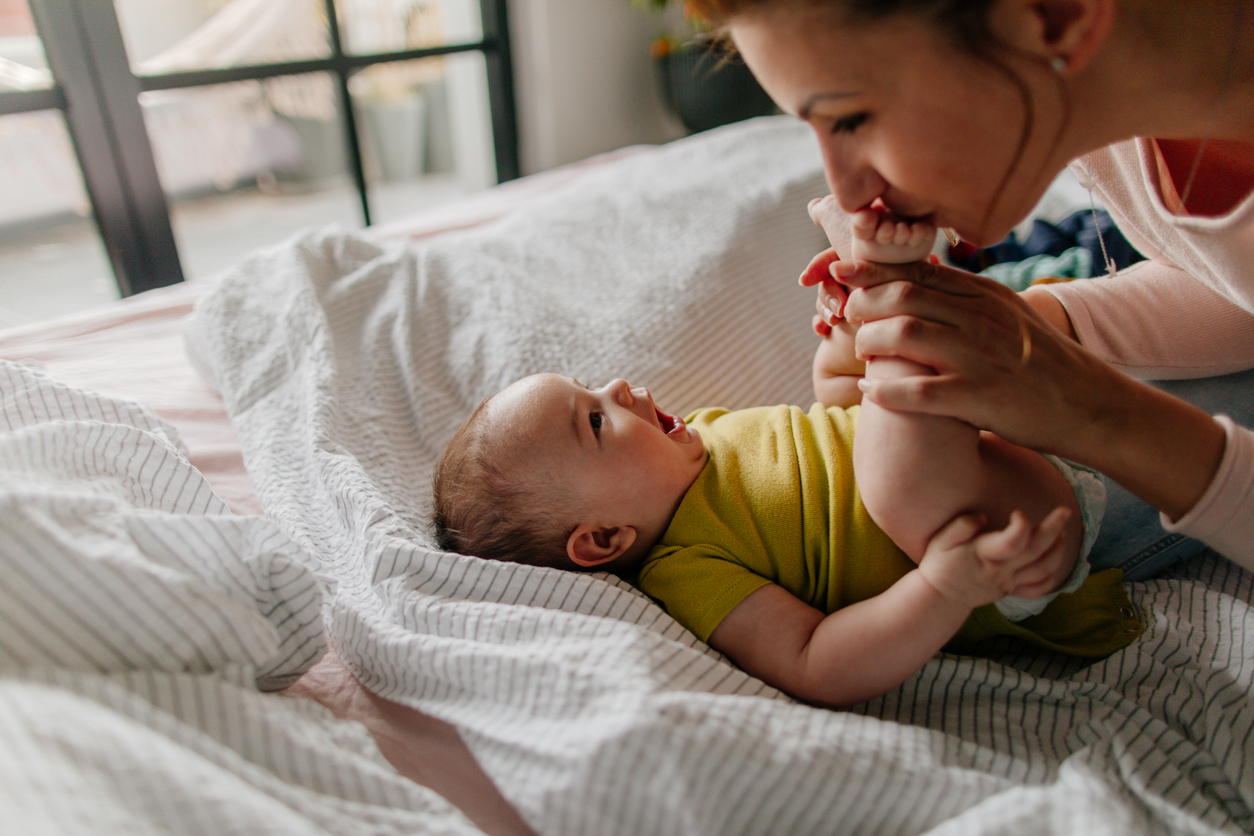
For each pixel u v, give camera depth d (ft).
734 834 1.79
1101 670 2.33
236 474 3.14
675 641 2.23
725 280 4.04
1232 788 1.94
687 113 9.16
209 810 1.49
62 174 8.98
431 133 13.87
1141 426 1.91
